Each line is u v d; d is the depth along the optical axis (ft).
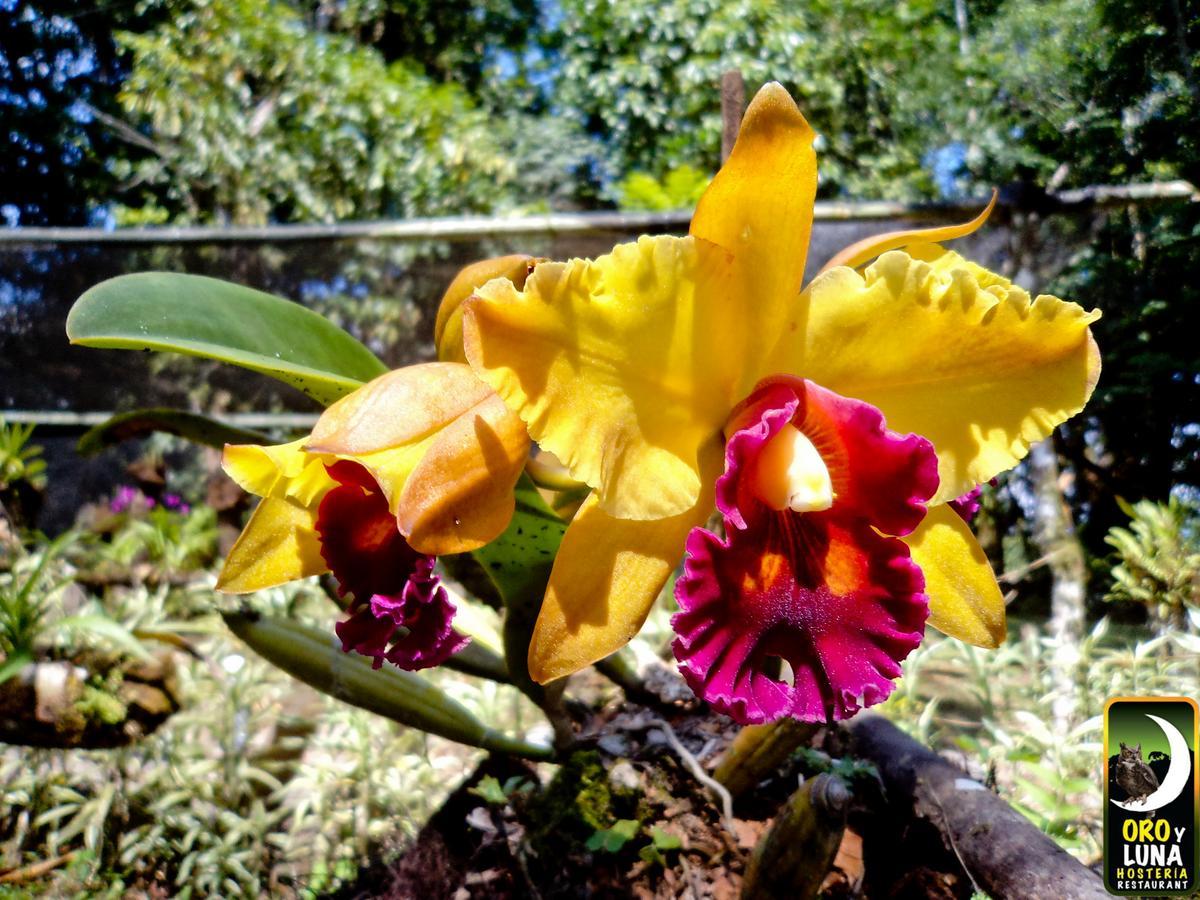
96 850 1.03
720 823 0.86
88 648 1.12
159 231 2.52
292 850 1.06
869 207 2.36
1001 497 2.61
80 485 2.77
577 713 1.11
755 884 0.68
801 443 0.60
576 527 0.60
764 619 0.62
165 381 2.75
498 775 0.98
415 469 0.58
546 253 2.50
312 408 2.83
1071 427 2.63
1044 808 0.92
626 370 0.57
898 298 0.60
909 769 0.88
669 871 0.82
